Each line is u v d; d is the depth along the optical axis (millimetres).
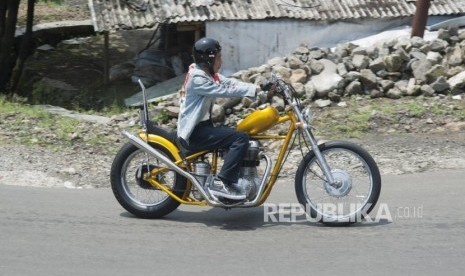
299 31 19875
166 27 23734
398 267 7555
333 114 14227
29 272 7398
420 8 17062
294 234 8641
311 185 9180
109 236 8539
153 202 9406
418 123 13719
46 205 9766
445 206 9641
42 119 14531
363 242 8336
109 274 7359
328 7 20078
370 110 14266
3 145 12812
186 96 8812
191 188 9047
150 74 22250
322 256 7891
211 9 19828
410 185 10680
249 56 19875
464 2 20375
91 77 24531
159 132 9164
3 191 10406
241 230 8812
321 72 15352
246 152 8750
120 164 9195
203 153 8906
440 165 11719
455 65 15266
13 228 8773
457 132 13305
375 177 8812
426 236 8508
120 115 15039
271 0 20203
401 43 15688
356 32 20000
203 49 8742
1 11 22672
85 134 13727
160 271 7449
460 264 7637
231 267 7566
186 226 8984
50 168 11742
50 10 32562
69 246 8180
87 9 33000
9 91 23062
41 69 25594
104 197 10320
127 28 19609
